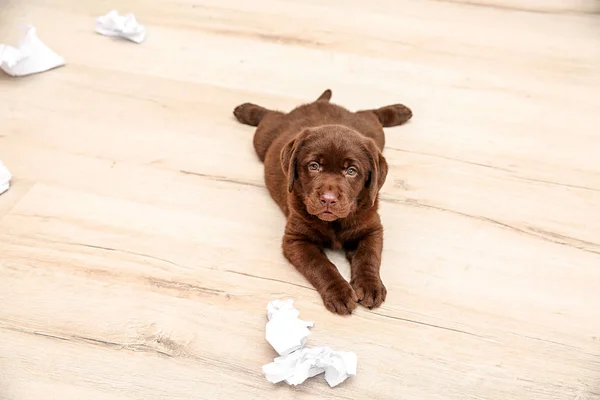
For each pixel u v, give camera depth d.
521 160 1.61
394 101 1.72
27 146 1.59
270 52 1.84
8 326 1.32
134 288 1.37
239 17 1.94
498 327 1.34
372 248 1.39
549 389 1.27
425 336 1.32
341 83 1.76
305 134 1.38
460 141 1.64
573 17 1.99
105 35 1.86
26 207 1.48
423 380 1.27
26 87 1.72
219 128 1.65
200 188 1.53
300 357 1.26
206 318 1.33
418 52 1.86
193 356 1.29
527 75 1.81
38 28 1.87
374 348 1.30
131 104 1.69
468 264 1.42
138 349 1.29
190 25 1.91
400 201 1.52
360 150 1.36
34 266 1.39
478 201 1.52
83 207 1.49
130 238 1.44
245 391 1.25
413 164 1.59
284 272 1.40
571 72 1.82
